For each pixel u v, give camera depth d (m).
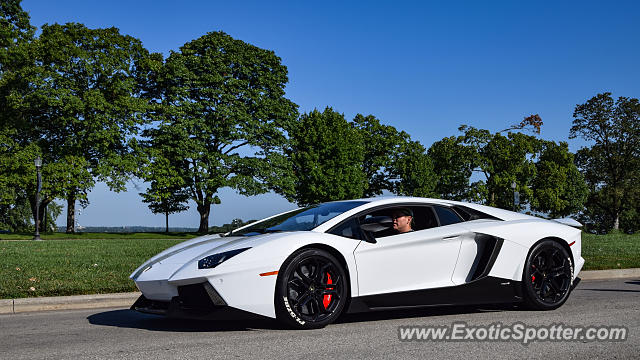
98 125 33.12
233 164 37.06
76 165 33.16
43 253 12.07
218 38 37.38
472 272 4.96
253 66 38.31
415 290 4.64
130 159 35.00
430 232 4.87
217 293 4.00
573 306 5.37
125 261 9.86
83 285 6.55
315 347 3.55
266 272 4.08
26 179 31.48
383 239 4.65
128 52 35.91
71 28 34.16
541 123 48.22
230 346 3.62
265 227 5.02
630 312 4.93
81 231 38.22
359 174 42.44
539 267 5.12
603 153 58.41
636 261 10.04
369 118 50.12
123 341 3.90
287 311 4.11
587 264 9.26
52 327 4.61
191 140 35.56
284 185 38.19
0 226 47.03
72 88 33.50
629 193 56.34
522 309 5.20
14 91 32.31
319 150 41.22
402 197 5.12
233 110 36.50
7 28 31.77
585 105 57.47
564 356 3.29
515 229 5.11
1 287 6.36
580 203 58.28
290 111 39.72
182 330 4.32
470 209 5.29
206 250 4.47
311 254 4.24
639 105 56.00
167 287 4.23
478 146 48.72
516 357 3.26
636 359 3.21
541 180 53.91
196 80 36.22
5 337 4.17
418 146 49.72
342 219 4.63
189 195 36.72
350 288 4.40
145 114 36.47
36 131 34.69
